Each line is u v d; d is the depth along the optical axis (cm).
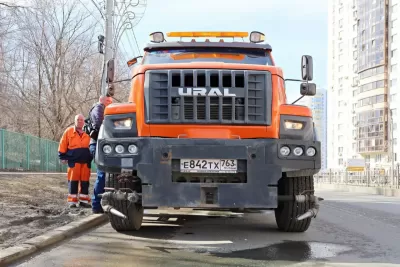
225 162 659
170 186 652
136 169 658
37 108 3362
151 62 834
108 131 692
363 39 8362
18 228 734
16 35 2969
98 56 3578
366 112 8225
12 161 2158
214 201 652
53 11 3400
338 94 9331
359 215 1106
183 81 685
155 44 845
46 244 651
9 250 579
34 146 2447
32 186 1314
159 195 653
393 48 7731
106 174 725
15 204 974
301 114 703
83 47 3559
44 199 1113
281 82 719
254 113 689
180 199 652
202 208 698
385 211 1217
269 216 1009
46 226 771
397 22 7619
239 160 661
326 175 4622
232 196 652
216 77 688
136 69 711
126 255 605
